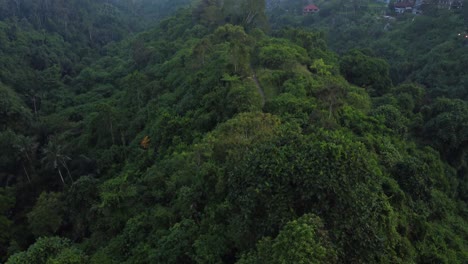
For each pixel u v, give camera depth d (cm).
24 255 2527
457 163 3841
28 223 3747
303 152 1802
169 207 2677
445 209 2877
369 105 3881
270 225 1667
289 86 3641
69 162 4441
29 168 4525
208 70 4744
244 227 1753
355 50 5428
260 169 1786
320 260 1427
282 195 1702
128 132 4881
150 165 3806
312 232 1493
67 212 3528
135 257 2264
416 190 2555
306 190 1684
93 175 4128
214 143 2770
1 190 4069
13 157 4503
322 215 1656
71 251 2459
